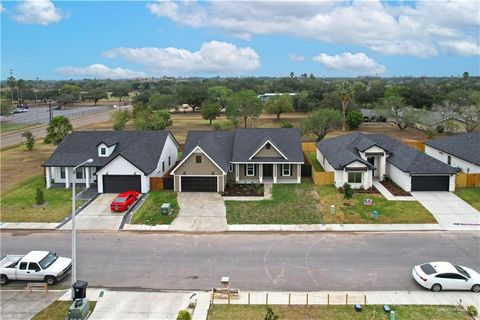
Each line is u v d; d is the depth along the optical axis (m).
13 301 25.17
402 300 24.62
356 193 44.44
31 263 27.25
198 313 23.41
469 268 28.12
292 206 40.84
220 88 150.88
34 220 38.69
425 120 88.56
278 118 117.44
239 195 44.50
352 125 95.56
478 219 37.31
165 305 24.47
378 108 101.81
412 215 38.22
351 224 36.62
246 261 30.03
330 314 23.14
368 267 28.89
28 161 64.12
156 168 48.09
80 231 36.22
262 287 26.36
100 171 45.59
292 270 28.56
